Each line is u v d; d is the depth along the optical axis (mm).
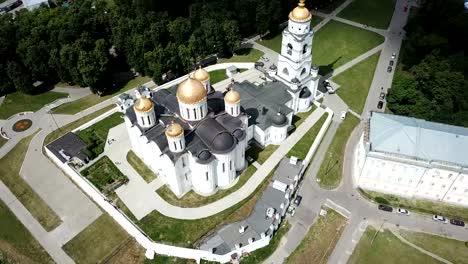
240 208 81562
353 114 104000
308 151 93000
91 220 81688
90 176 88188
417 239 76938
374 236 77438
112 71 120625
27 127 104188
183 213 80875
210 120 82312
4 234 80188
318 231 78312
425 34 120375
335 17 146750
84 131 100000
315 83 101438
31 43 110625
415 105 98375
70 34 112562
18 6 157000
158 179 87500
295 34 88875
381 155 79375
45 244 78125
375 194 85062
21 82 110500
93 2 134750
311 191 85375
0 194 87562
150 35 115938
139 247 76875
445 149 78062
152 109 81438
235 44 123062
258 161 90938
